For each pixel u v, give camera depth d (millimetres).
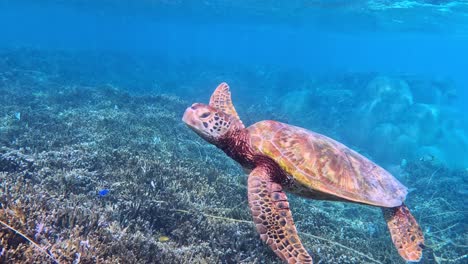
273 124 5262
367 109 21812
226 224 6406
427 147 18859
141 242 5000
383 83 22719
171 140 12219
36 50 34281
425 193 12891
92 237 4676
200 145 12648
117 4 50156
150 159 8805
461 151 19281
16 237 4090
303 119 22438
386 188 5000
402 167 16469
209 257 5238
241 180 9406
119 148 9578
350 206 10617
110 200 6406
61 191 6297
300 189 4652
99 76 30156
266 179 4461
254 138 4879
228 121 4664
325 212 9305
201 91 28297
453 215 10672
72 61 33188
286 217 4074
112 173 7430
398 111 20953
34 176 6680
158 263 4840
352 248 7254
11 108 13898
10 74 22375
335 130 22000
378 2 28281
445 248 8492
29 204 4855
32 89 19703
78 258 4016
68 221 5137
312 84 30797
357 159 5246
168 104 17734
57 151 8367
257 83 34156
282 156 4656
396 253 7766
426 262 7625
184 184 7742
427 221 10273
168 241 5750
